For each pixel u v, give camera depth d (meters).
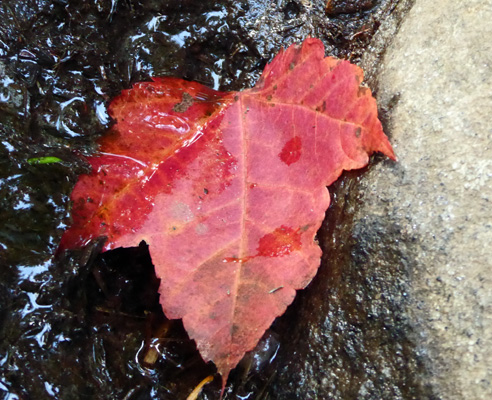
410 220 0.14
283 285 0.14
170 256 0.14
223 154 0.14
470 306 0.13
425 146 0.14
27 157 0.14
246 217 0.14
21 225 0.14
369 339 0.14
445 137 0.14
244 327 0.14
